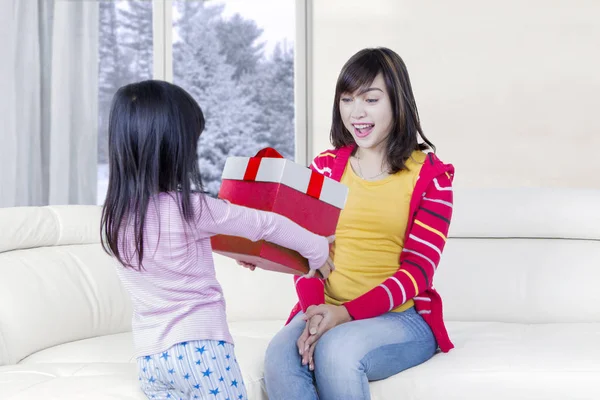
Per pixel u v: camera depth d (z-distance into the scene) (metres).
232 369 1.35
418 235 1.62
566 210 2.22
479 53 3.28
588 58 3.12
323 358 1.47
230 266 2.44
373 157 1.71
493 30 3.25
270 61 3.72
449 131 3.35
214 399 1.31
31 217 2.17
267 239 1.42
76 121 3.47
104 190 3.61
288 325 1.65
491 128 3.28
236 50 3.74
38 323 1.96
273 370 1.51
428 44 3.36
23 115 3.26
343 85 1.66
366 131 1.66
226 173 1.60
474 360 1.62
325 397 1.49
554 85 3.17
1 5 3.14
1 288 1.92
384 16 3.44
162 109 1.35
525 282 2.22
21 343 1.89
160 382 1.35
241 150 3.77
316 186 1.51
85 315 2.13
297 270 1.52
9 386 1.52
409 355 1.57
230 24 3.74
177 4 3.72
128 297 2.31
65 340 2.05
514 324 2.11
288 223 1.44
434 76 3.36
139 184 1.33
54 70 3.37
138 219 1.33
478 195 2.33
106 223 1.36
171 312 1.34
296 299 2.39
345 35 3.53
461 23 3.30
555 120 3.18
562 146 3.17
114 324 2.23
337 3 3.54
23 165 3.26
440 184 1.64
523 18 3.21
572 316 2.18
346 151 1.76
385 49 1.68
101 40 3.60
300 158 3.68
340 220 1.69
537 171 3.22
